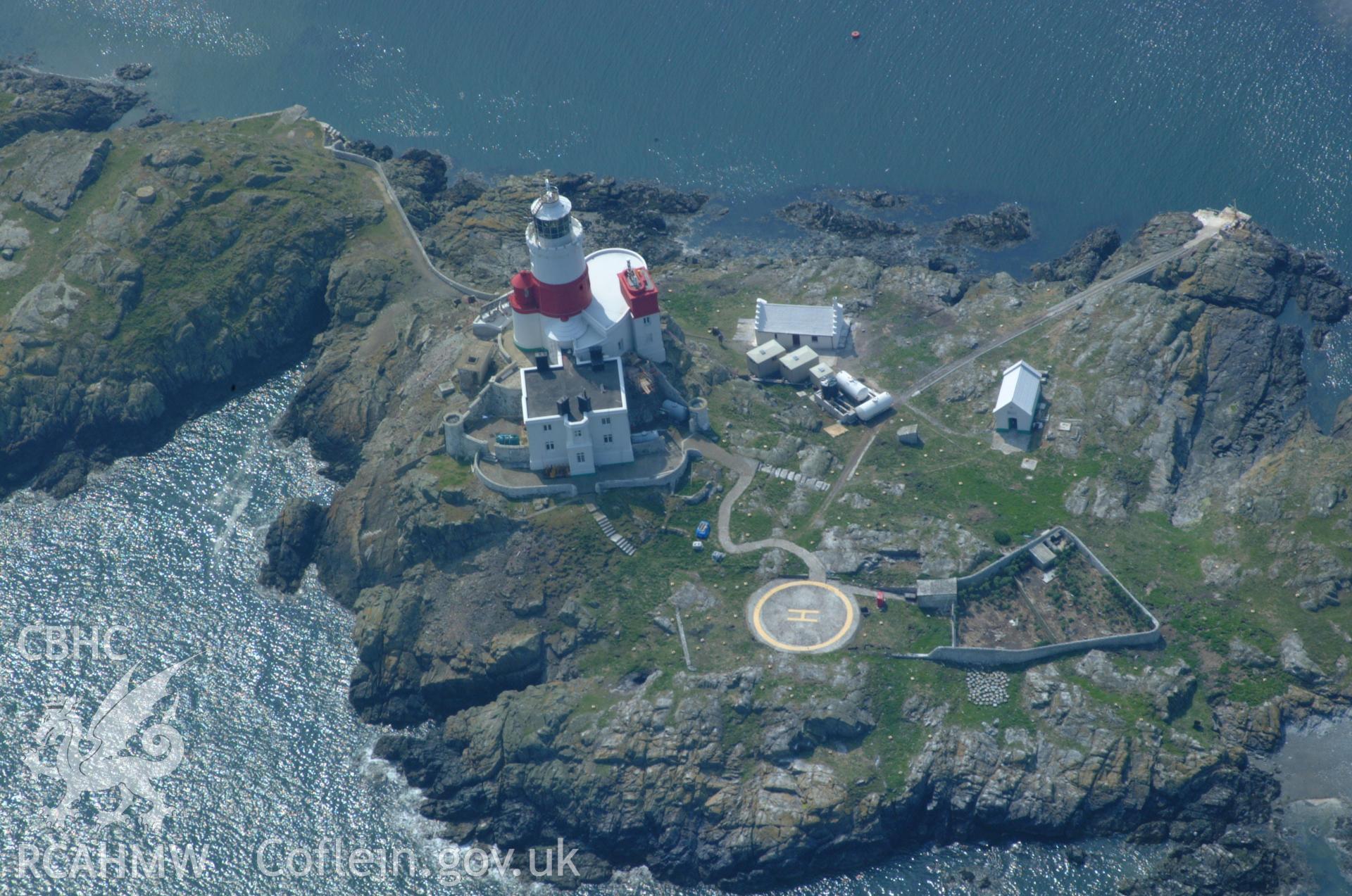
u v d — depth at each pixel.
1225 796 159.12
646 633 173.38
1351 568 175.38
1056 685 165.75
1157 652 170.00
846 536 180.75
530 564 180.12
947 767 160.38
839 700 163.00
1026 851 158.38
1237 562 180.25
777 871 156.00
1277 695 167.00
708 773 160.50
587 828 161.12
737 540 181.88
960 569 176.00
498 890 158.25
